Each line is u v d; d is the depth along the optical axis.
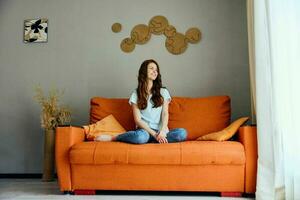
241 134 2.42
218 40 3.46
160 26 3.52
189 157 2.28
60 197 2.32
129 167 2.37
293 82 1.92
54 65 3.58
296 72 1.91
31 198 2.29
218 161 2.29
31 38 3.61
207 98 3.05
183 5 3.53
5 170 3.48
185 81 3.45
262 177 2.21
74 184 2.40
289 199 1.93
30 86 3.57
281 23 2.06
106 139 2.59
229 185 2.33
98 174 2.38
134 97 2.82
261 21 2.36
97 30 3.58
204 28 3.49
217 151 2.29
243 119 2.65
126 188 2.37
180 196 2.37
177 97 3.12
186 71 3.46
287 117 1.97
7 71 3.60
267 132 2.24
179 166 2.34
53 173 3.19
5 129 3.54
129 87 3.50
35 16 3.64
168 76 3.46
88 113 3.50
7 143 3.52
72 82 3.55
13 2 3.66
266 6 2.21
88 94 3.52
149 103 2.81
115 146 2.36
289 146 1.95
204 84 3.43
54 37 3.61
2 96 3.57
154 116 2.79
